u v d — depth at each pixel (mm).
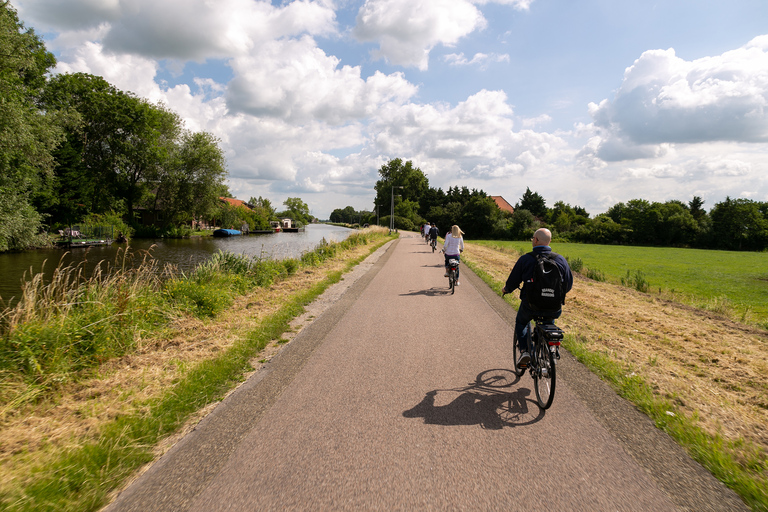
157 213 55625
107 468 2619
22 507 2238
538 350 3783
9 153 21562
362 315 7102
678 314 8305
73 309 5234
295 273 12109
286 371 4391
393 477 2525
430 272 13461
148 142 43250
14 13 21812
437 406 3559
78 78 39312
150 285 7234
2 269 18953
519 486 2445
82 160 40438
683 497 2369
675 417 3320
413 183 102938
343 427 3168
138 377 4191
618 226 63500
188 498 2336
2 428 3172
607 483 2490
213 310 6883
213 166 49406
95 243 34156
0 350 4016
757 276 20000
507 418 3346
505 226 70812
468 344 5426
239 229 71625
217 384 4004
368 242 28469
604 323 7102
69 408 3527
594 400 3713
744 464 2748
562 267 3715
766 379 4559
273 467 2631
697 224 61750
